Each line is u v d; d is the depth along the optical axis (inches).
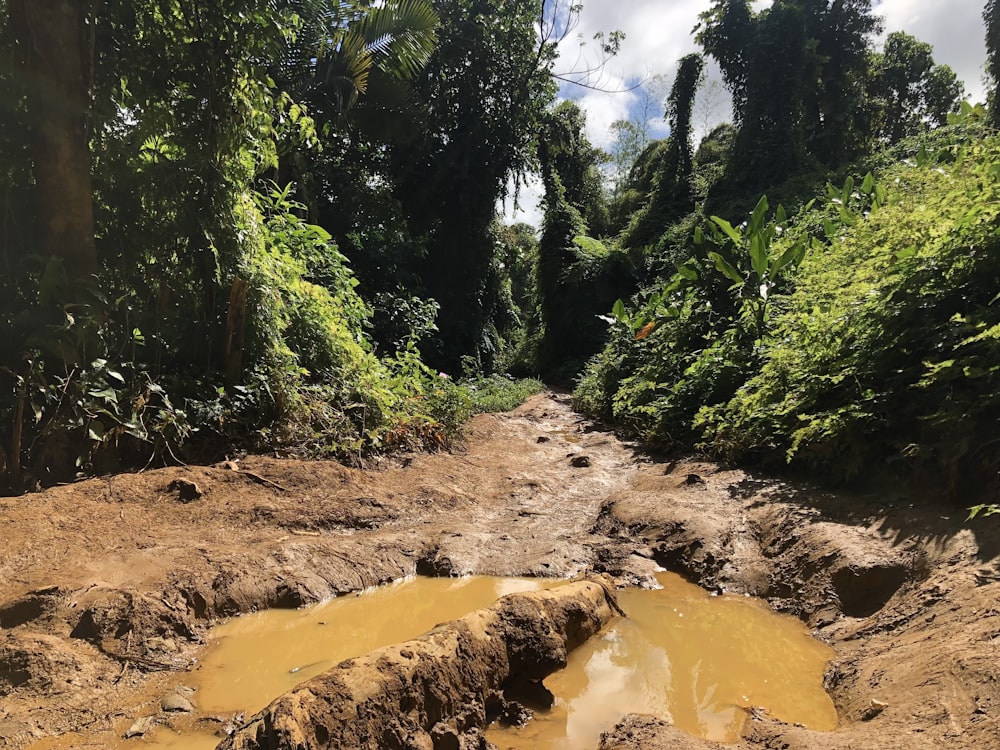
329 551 146.5
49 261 159.2
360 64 462.3
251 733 66.4
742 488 178.5
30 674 90.9
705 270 314.5
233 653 107.0
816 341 189.6
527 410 466.0
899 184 286.2
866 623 105.4
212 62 199.9
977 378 131.5
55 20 163.0
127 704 89.3
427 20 484.1
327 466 200.2
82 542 131.1
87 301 165.9
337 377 255.4
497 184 736.3
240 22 200.4
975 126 426.3
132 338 184.9
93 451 164.2
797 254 263.0
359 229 542.6
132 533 140.6
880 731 70.4
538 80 738.2
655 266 743.7
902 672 82.3
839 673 93.7
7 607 106.0
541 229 868.0
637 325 418.9
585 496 212.8
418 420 272.4
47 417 161.6
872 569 113.5
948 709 68.7
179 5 194.1
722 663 103.9
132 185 195.2
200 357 212.2
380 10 467.5
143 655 101.6
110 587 114.1
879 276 182.2
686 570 145.8
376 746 70.2
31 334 159.5
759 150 689.6
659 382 324.2
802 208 397.7
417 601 131.5
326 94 459.8
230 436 200.2
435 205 689.6
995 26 548.7
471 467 252.7
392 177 645.9
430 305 500.7
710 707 90.3
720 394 251.6
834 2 751.7
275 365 222.8
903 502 134.9
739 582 135.0
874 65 823.1
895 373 155.2
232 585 125.6
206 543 143.6
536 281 877.8
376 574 143.8
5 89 166.2
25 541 125.4
